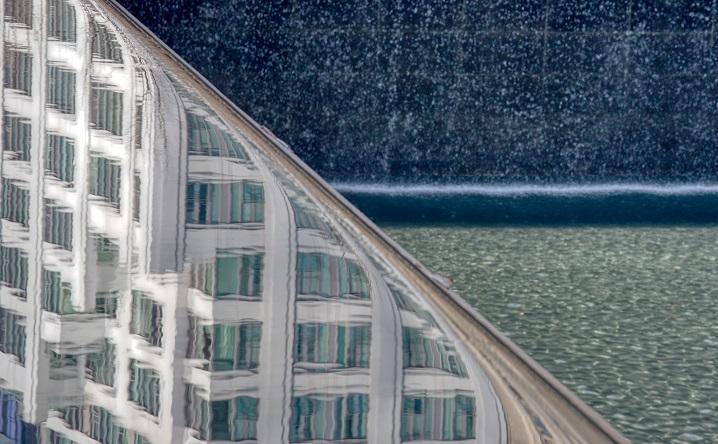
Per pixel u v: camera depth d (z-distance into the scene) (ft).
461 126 29.58
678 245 22.07
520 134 29.78
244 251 7.84
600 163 30.12
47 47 13.03
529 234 22.82
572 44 29.37
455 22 29.01
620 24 29.32
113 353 6.69
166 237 8.27
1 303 7.38
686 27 29.55
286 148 10.37
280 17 28.45
